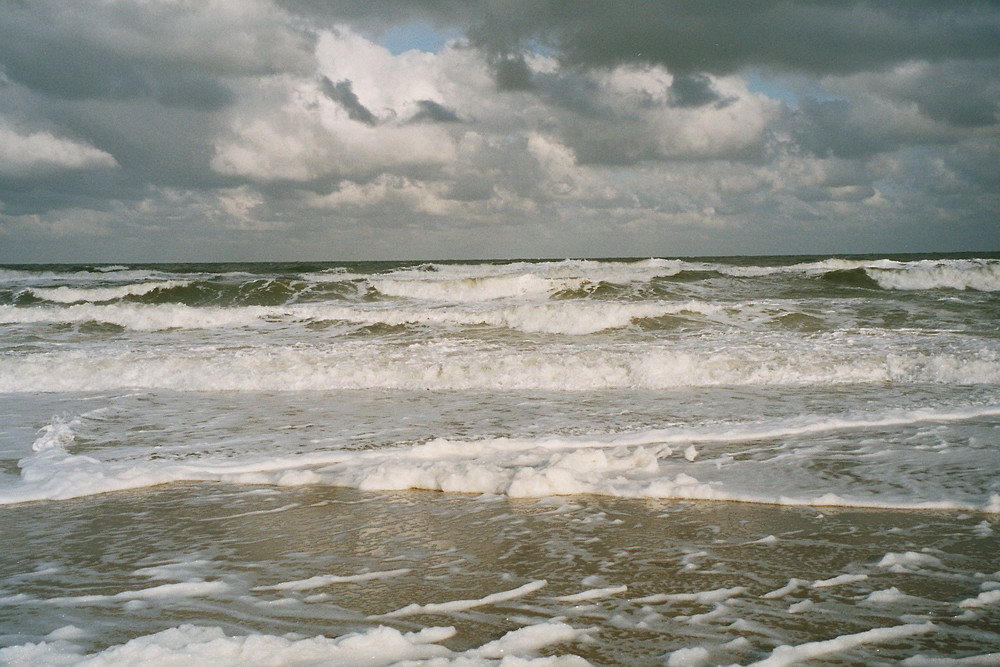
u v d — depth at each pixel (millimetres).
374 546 4188
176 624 3170
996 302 16781
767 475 5426
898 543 4020
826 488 5078
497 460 5996
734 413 7742
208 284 21969
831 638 2904
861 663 2715
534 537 4262
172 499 5281
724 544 4062
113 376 10414
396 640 2908
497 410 8227
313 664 2729
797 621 3072
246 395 9469
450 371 10148
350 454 6383
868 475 5359
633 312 14789
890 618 3088
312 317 15922
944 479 5203
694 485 5117
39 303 21453
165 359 10750
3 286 25203
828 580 3521
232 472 5977
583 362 10273
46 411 8539
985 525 4293
